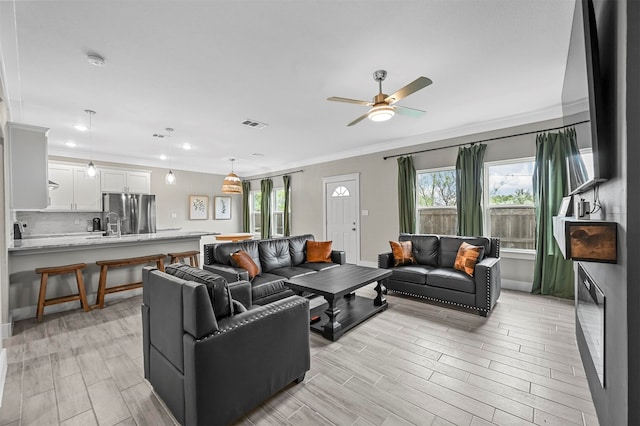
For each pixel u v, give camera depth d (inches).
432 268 150.2
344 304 137.7
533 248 158.1
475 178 168.9
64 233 221.3
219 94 122.9
